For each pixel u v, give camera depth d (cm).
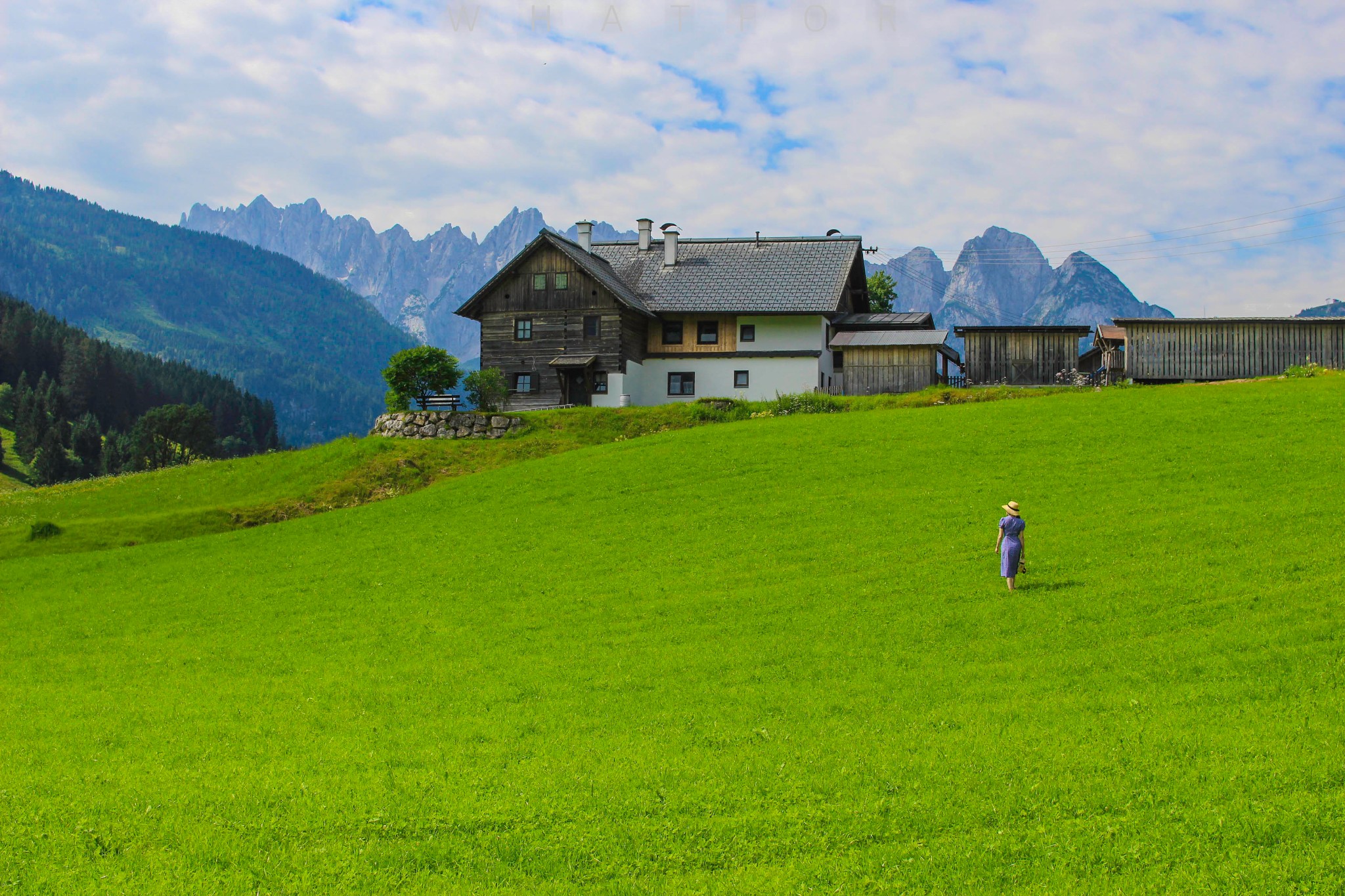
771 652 2281
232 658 2583
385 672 2367
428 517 4103
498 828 1492
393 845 1456
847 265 7294
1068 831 1368
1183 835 1331
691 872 1349
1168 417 4388
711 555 3177
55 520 4788
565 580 3078
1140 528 2930
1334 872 1227
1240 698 1772
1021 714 1797
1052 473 3725
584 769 1675
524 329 6875
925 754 1636
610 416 5791
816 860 1352
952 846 1355
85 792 1695
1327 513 2862
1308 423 4034
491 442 5544
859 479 3941
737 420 5694
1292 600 2236
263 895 1342
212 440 16812
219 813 1585
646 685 2133
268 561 3669
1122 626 2220
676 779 1608
